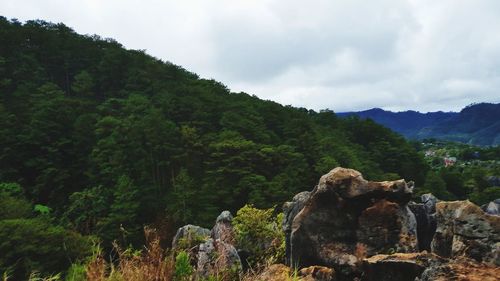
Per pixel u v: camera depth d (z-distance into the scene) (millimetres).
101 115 72875
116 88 107312
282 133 82062
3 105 69688
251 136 66375
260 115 86625
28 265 19375
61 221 40188
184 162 54969
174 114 73875
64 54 113625
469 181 93250
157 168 51219
